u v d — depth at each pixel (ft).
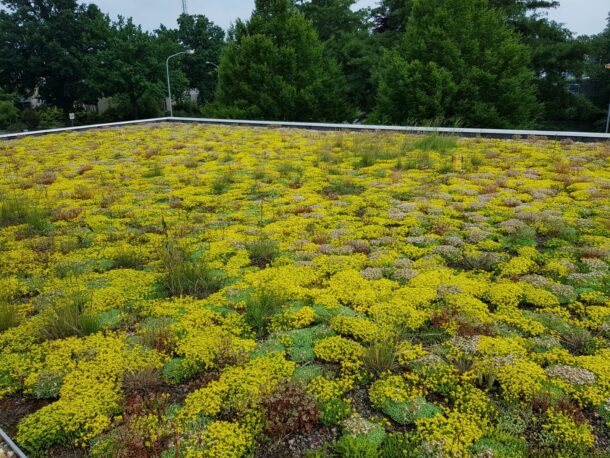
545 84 92.58
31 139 49.49
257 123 58.13
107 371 12.18
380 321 14.23
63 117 147.13
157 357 12.75
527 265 17.72
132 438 9.91
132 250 19.38
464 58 66.85
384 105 68.64
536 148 36.88
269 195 27.45
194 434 10.23
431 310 14.76
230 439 9.96
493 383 11.94
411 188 27.50
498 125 65.05
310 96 76.79
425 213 23.58
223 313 15.02
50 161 37.81
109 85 133.08
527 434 10.36
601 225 21.02
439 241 20.13
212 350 12.99
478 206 24.03
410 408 10.96
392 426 10.73
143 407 10.96
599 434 10.41
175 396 11.71
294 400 10.70
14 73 141.90
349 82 100.53
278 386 11.10
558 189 26.81
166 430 10.31
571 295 15.70
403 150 36.47
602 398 11.03
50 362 12.55
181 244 19.92
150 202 26.35
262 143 43.16
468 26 67.62
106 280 17.21
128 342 13.48
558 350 12.84
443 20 67.87
